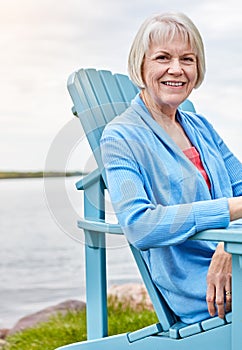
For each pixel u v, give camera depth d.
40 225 7.18
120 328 3.95
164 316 2.51
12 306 5.57
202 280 2.46
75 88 2.67
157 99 2.53
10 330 4.51
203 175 2.60
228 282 2.34
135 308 4.36
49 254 6.83
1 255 6.82
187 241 2.48
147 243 2.34
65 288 6.13
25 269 6.61
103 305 2.71
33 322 4.65
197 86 2.59
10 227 7.25
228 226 2.36
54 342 3.88
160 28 2.47
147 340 2.50
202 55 2.53
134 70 2.54
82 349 2.61
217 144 2.80
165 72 2.48
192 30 2.49
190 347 2.42
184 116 2.73
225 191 2.67
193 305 2.47
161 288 2.52
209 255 2.51
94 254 2.70
